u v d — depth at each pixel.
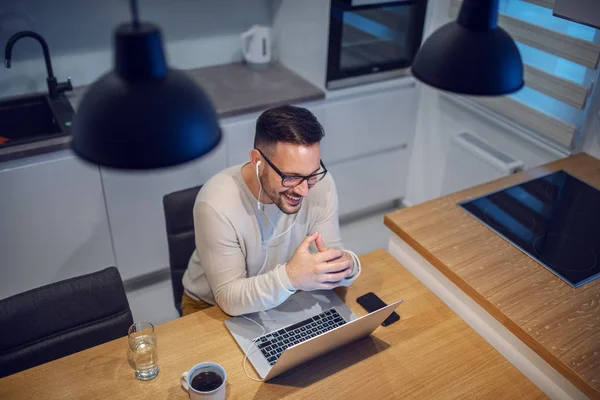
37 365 1.44
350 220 3.32
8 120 2.51
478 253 1.67
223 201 1.52
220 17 2.86
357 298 1.58
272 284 1.44
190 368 1.35
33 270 2.40
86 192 2.33
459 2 2.60
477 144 2.67
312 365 1.38
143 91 0.88
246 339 1.43
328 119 2.77
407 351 1.43
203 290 1.72
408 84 2.99
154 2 2.65
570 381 1.31
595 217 1.87
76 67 2.62
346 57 2.70
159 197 2.51
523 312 1.46
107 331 1.52
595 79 2.12
